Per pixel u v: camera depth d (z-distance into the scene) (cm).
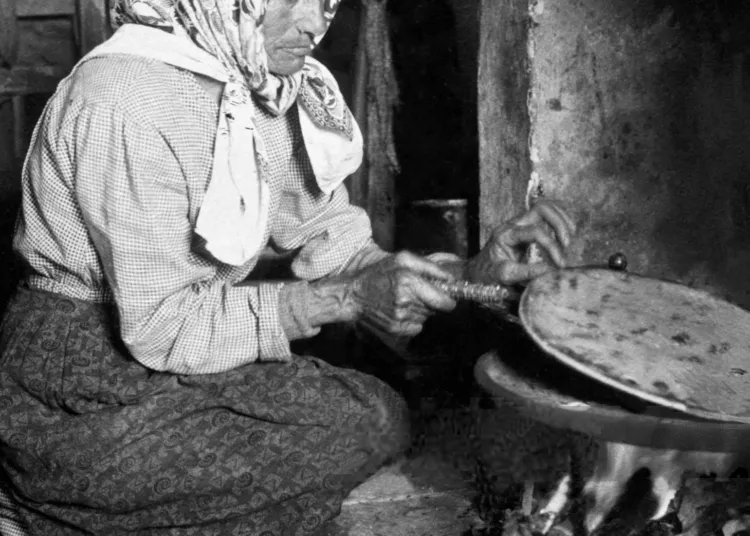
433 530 224
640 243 287
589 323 177
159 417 191
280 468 193
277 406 195
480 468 212
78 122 181
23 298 199
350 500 239
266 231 215
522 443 187
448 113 338
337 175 220
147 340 185
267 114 209
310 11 191
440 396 279
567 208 278
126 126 178
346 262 233
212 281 203
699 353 174
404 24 332
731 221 292
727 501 177
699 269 293
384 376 298
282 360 197
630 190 282
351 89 346
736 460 164
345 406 199
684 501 178
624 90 276
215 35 189
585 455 175
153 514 190
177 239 187
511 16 271
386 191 345
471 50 331
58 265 193
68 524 190
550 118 271
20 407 191
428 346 290
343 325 314
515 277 196
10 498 199
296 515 195
